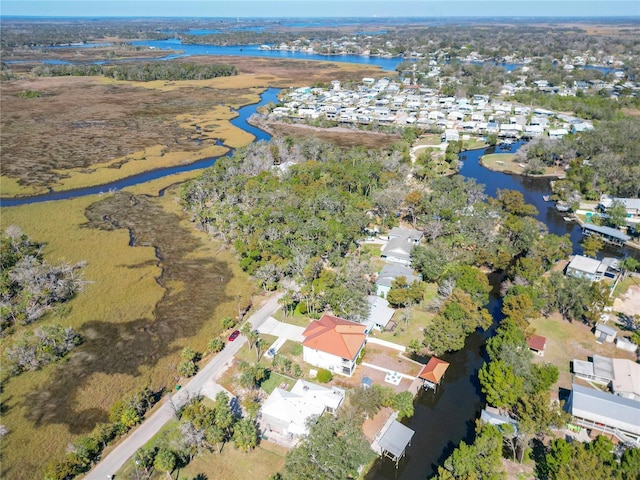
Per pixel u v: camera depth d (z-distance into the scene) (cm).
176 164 17525
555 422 5753
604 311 8706
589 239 11019
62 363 7700
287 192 13062
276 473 5594
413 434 6122
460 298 8119
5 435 6341
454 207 12150
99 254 11100
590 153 17100
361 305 8381
